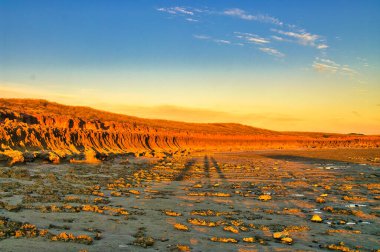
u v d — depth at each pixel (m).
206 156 99.38
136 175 46.59
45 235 16.52
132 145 103.38
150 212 24.09
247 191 35.97
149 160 74.94
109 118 167.88
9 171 39.97
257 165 70.12
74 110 156.75
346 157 98.75
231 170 58.91
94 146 80.62
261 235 19.44
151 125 190.00
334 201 30.83
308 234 19.98
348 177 49.22
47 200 25.55
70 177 40.16
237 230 20.12
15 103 130.75
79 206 24.16
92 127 98.94
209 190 36.09
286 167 66.00
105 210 23.69
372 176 50.41
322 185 41.00
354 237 19.62
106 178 42.12
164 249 15.90
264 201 30.33
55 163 53.84
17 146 57.44
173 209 25.75
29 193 28.19
